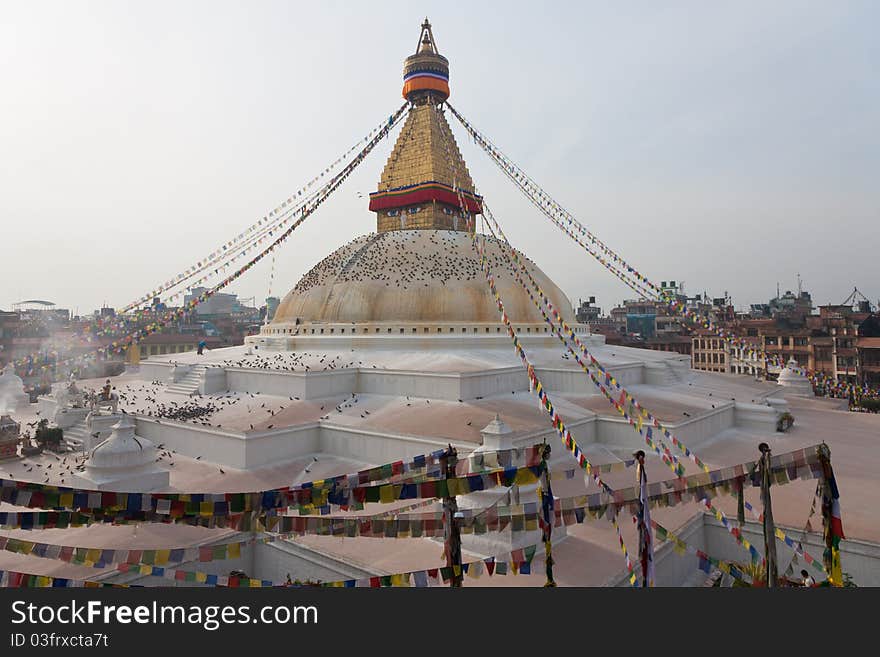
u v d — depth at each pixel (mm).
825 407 30125
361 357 24781
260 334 31609
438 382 20547
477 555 11023
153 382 27766
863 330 56875
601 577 10070
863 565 10961
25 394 30656
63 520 6965
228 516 7199
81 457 18594
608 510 8031
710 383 28875
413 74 34656
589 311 117750
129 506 6805
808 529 9086
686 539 12164
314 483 7352
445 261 28766
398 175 34156
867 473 15992
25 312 74250
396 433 16953
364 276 28547
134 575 10578
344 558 11016
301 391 21375
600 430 19281
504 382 21797
